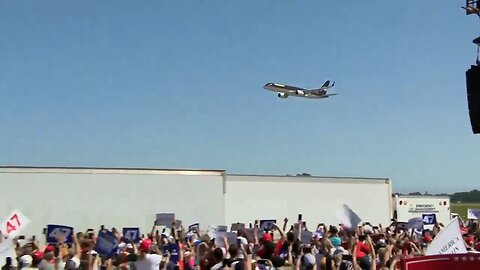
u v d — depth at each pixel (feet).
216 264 33.50
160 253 42.14
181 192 99.04
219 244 47.60
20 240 66.28
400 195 139.54
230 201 114.52
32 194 88.48
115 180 94.27
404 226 85.76
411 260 18.99
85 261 42.22
